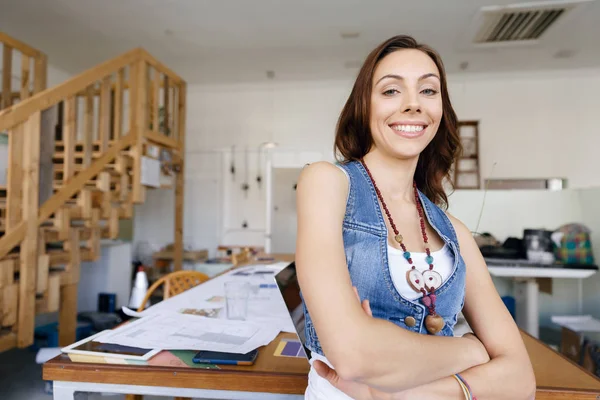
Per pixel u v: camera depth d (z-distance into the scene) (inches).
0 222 94.3
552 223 122.6
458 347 26.1
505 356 28.3
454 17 169.2
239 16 170.9
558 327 124.4
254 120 253.1
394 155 30.0
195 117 256.8
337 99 247.6
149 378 37.1
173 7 164.1
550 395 34.4
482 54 206.7
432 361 24.2
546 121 229.5
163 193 255.4
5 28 181.8
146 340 43.4
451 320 29.0
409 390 24.8
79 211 113.4
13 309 89.2
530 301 119.3
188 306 59.8
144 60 147.0
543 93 230.4
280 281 34.3
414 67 29.3
